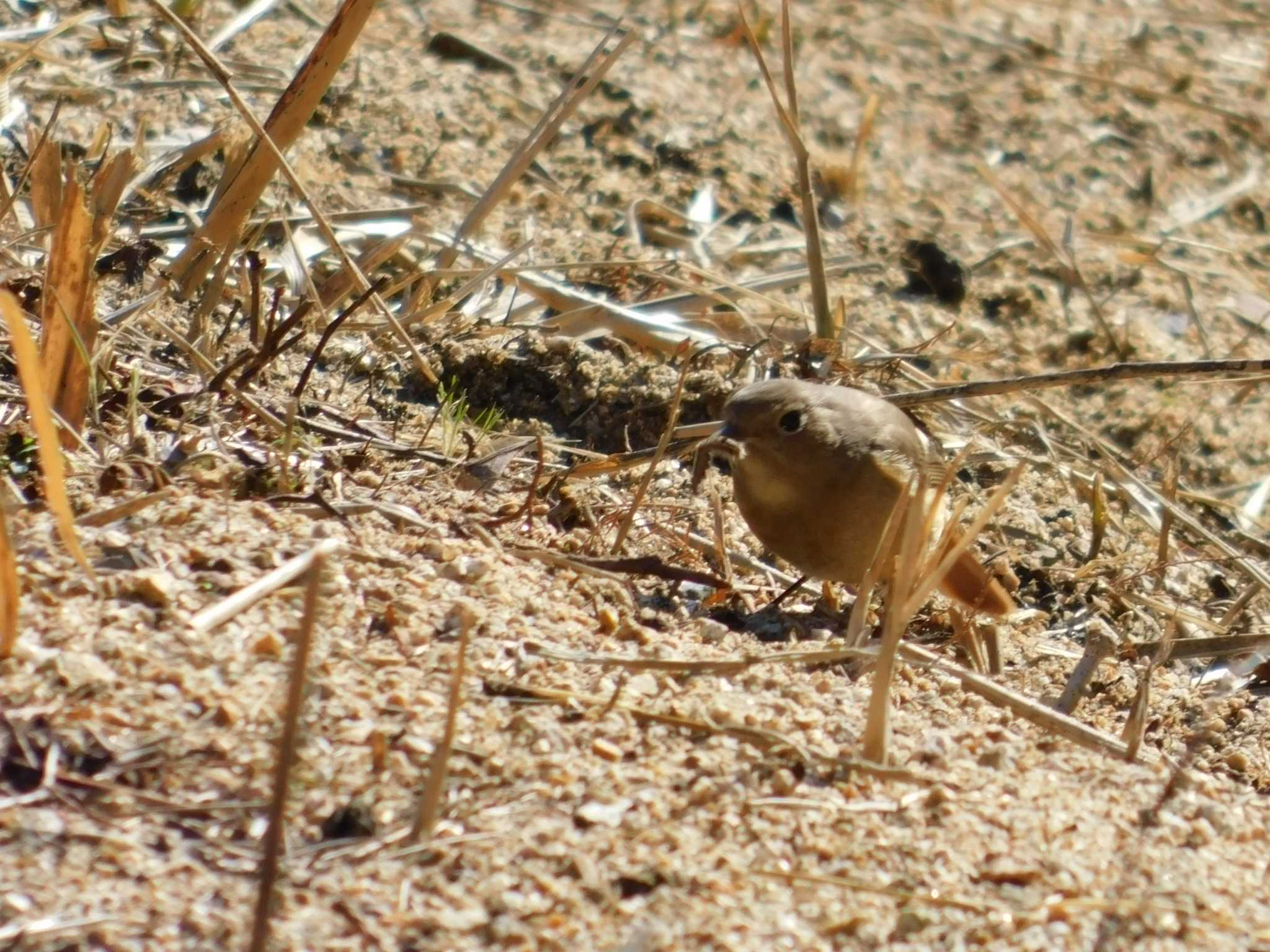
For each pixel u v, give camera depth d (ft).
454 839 20.62
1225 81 69.26
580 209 50.08
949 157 59.52
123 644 22.27
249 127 41.78
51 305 29.50
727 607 32.65
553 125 43.50
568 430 39.93
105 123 42.50
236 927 18.67
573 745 22.86
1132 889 22.33
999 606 31.73
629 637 27.43
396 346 39.50
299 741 21.34
